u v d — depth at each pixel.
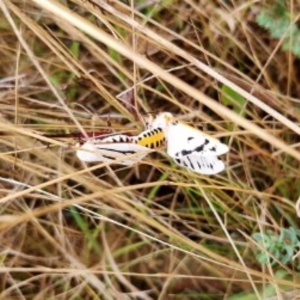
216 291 0.36
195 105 0.37
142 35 0.33
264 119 0.35
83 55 0.37
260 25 0.35
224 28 0.36
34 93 0.36
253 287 0.33
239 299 0.34
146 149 0.30
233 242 0.33
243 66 0.37
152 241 0.36
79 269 0.34
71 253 0.35
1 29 0.36
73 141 0.31
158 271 0.36
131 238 0.36
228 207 0.36
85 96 0.36
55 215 0.36
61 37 0.37
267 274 0.35
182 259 0.36
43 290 0.35
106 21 0.32
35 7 0.36
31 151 0.34
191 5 0.35
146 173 0.37
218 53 0.37
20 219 0.32
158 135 0.30
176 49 0.29
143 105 0.35
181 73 0.37
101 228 0.35
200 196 0.36
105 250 0.35
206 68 0.30
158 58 0.37
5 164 0.35
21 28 0.34
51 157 0.34
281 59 0.37
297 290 0.33
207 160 0.30
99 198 0.35
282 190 0.36
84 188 0.36
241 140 0.34
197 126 0.36
